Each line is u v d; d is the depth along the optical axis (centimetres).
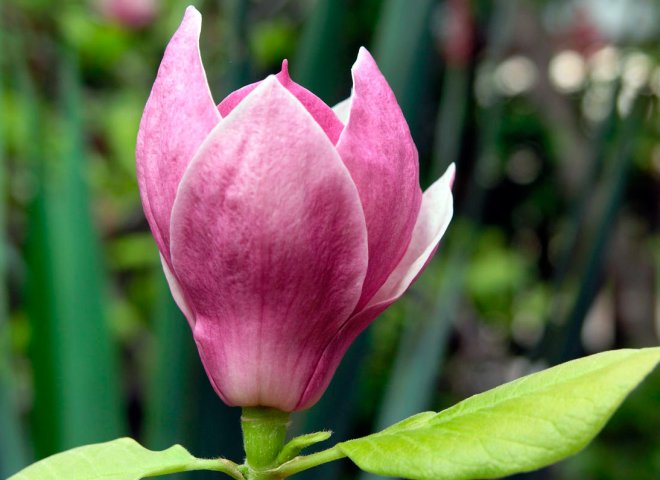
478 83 91
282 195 41
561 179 138
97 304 82
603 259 80
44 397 81
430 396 82
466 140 133
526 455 40
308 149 41
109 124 145
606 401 40
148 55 152
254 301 42
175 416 73
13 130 124
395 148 42
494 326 175
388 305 44
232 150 41
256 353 43
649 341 148
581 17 162
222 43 87
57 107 125
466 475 40
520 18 140
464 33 94
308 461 43
